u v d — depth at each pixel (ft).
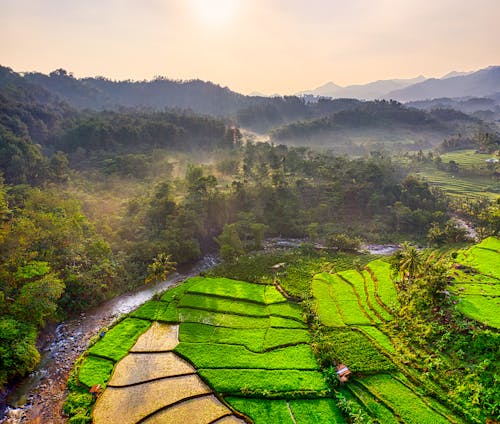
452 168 643.45
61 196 365.81
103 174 475.31
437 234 387.55
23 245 238.48
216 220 397.39
